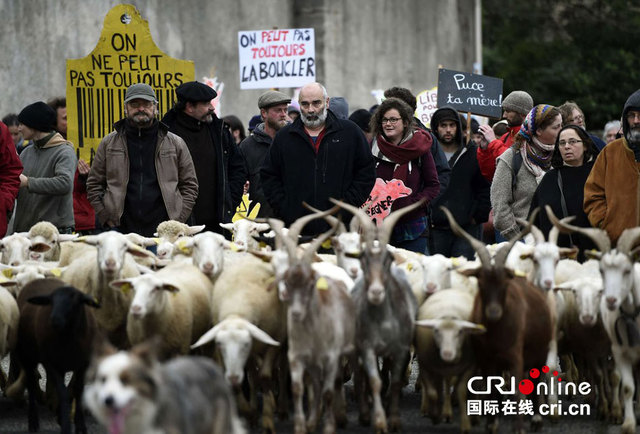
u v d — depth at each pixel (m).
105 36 16.81
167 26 27.28
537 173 14.59
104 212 14.47
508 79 41.44
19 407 12.78
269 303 11.53
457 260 12.55
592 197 13.09
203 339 10.62
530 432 11.22
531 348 11.34
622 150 12.84
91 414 12.16
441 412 11.98
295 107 19.89
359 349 11.25
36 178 14.63
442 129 17.00
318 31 29.95
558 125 14.55
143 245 13.60
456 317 11.16
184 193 14.74
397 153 15.23
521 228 14.62
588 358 12.25
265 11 29.12
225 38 28.34
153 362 7.37
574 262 12.95
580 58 42.16
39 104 15.10
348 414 12.39
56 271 12.58
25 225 15.27
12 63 25.11
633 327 11.21
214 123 15.52
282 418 11.95
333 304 10.90
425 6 32.25
